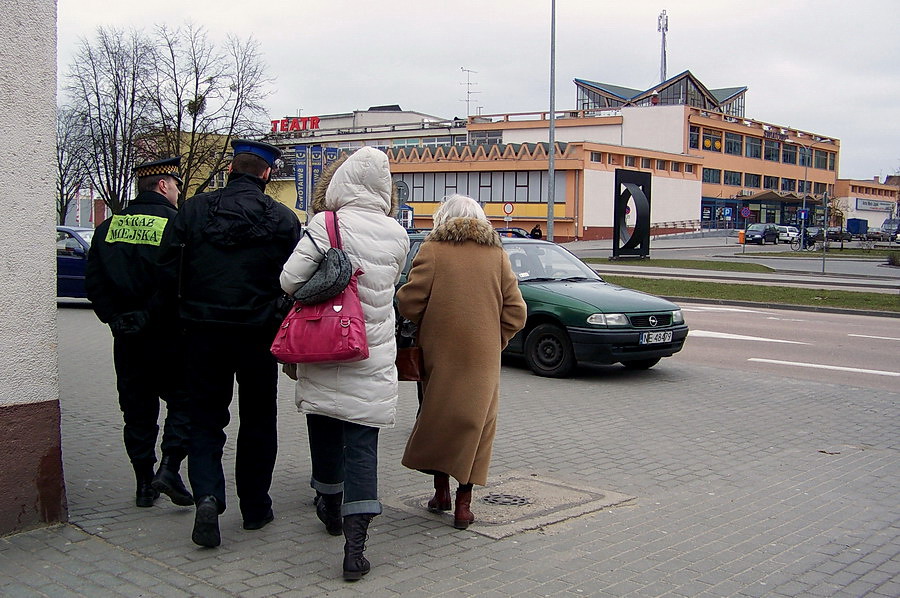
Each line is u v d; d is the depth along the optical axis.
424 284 4.91
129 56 38.03
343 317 4.20
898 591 4.18
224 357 4.55
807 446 7.28
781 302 21.55
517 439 7.35
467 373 4.86
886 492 5.94
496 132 76.00
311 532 4.86
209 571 4.23
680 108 75.31
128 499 5.40
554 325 10.55
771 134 90.31
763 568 4.45
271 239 4.58
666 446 7.18
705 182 81.00
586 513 5.33
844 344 14.27
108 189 39.50
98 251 5.26
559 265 11.81
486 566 4.39
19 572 4.15
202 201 4.60
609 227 63.69
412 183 66.94
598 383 10.27
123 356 5.22
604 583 4.19
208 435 4.58
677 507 5.50
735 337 15.05
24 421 4.64
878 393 9.85
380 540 4.76
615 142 76.81
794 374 11.34
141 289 5.18
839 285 28.86
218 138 39.69
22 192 4.51
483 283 4.91
